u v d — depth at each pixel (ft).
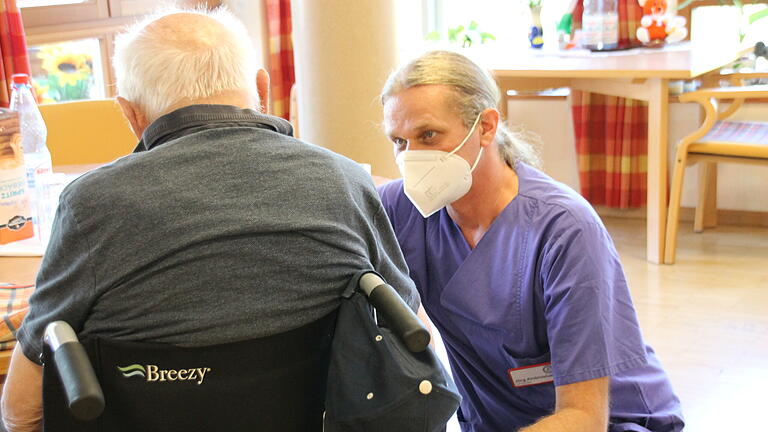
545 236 4.62
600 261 4.49
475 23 13.94
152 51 3.72
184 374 3.38
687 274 11.71
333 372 3.47
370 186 3.96
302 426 3.65
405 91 4.64
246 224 3.44
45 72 12.57
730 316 10.36
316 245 3.56
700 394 8.67
